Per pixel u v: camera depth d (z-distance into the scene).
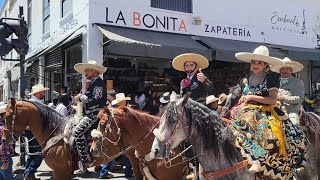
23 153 11.24
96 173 10.73
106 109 5.92
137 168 6.71
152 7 13.21
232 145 4.33
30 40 20.78
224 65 15.22
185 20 13.84
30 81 19.52
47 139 7.04
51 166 7.04
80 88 13.34
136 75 14.70
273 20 16.09
